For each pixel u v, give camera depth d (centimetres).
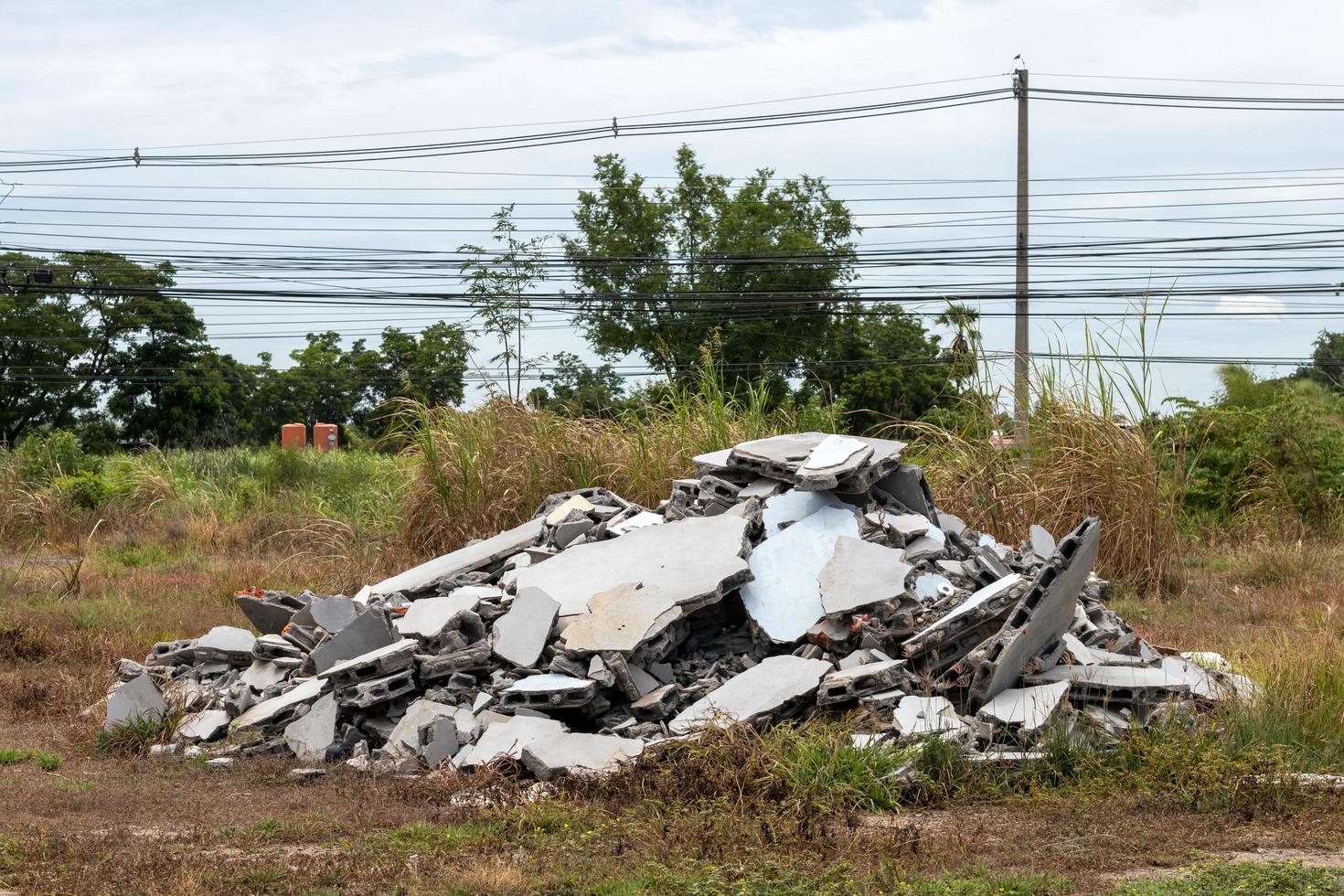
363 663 867
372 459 2780
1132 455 1470
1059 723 761
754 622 906
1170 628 1262
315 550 1831
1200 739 754
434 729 818
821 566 937
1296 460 1998
